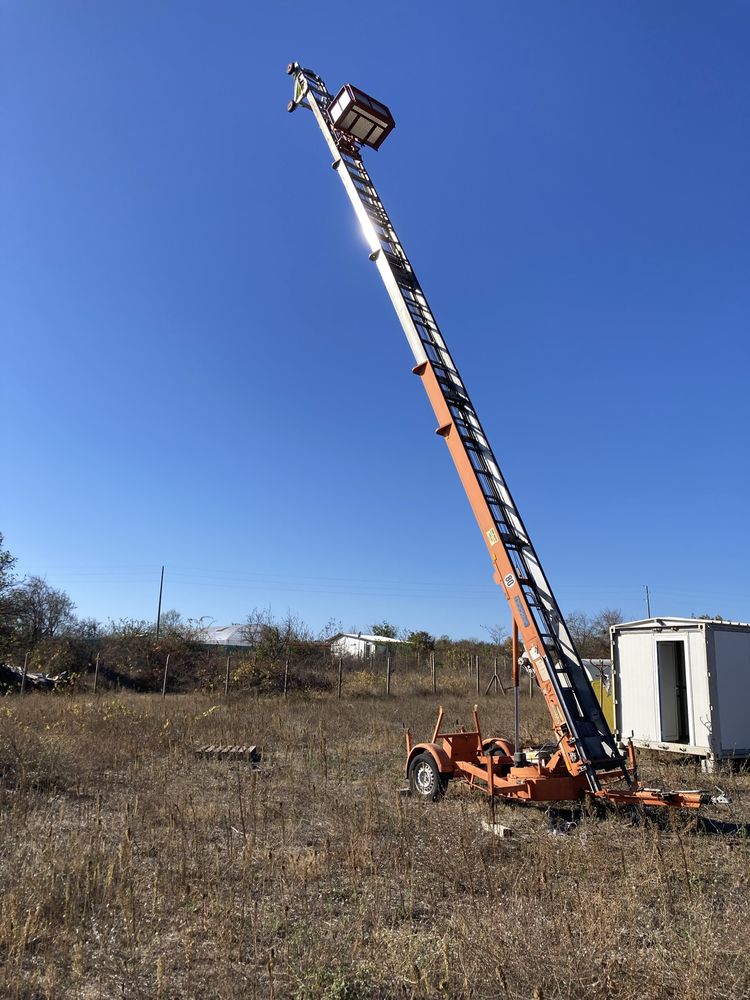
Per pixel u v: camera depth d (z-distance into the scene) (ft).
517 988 13.24
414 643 131.23
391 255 37.09
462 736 32.19
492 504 30.73
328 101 44.24
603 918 16.08
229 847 21.88
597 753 27.50
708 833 26.22
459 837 22.49
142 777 32.91
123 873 18.60
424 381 33.32
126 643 100.73
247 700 75.97
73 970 14.29
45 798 28.50
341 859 21.62
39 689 82.17
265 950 15.33
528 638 28.60
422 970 13.51
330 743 45.83
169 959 15.02
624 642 45.73
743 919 16.47
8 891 17.58
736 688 40.75
